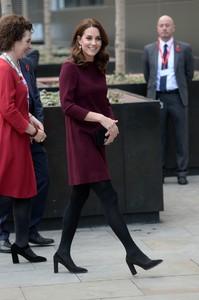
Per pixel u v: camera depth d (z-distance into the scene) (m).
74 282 16.06
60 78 16.02
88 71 16.08
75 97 16.03
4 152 16.64
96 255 18.23
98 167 16.00
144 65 26.89
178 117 26.61
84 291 15.43
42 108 19.16
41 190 18.98
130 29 43.91
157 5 39.59
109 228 21.05
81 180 16.00
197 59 34.97
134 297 14.95
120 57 31.39
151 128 21.17
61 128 20.69
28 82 18.70
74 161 16.08
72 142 16.08
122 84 28.14
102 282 15.98
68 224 16.56
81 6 53.31
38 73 40.00
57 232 20.80
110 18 47.16
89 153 16.00
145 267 15.95
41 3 62.53
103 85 16.22
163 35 26.41
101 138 15.95
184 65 26.53
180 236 19.89
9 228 20.59
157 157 21.27
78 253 18.47
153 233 20.28
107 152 21.00
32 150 18.78
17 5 55.59
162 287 15.54
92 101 16.09
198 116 28.09
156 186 21.33
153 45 26.77
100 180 15.98
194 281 15.91
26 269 17.19
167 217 22.11
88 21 15.94
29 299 15.05
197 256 17.88
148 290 15.37
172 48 26.48
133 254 16.02
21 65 18.59
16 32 16.53
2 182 16.75
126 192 21.20
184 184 26.91
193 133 28.20
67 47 55.97
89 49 15.84
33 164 18.78
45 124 20.59
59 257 16.70
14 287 15.87
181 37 36.78
